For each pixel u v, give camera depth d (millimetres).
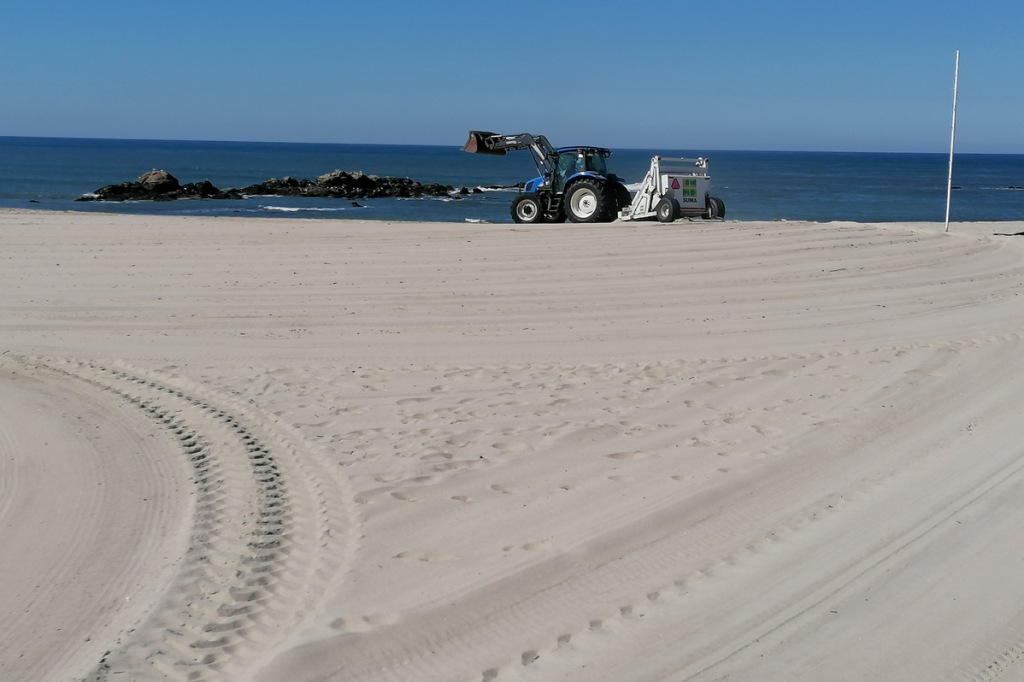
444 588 4980
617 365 9797
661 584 5047
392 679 4176
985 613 4746
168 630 4586
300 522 5848
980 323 12172
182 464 6879
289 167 96312
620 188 25297
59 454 7102
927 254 17969
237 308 12930
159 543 5578
